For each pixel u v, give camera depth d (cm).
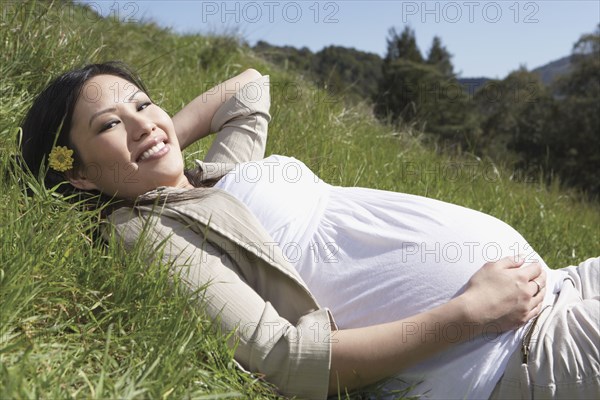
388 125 575
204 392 139
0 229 155
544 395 147
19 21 280
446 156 548
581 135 2475
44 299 148
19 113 231
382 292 163
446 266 163
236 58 641
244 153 220
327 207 182
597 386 145
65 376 129
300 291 162
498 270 159
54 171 187
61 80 183
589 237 388
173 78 438
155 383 130
